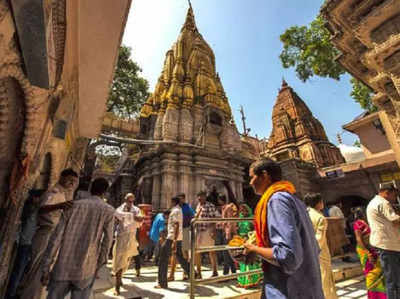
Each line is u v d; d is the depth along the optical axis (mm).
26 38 1824
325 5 5164
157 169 13383
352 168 14242
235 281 5184
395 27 4383
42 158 3389
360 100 12578
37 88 2377
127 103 18109
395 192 4008
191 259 3326
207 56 20312
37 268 3195
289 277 1529
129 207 5449
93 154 13633
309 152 23578
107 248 2902
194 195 12992
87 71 5410
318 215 4102
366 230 4465
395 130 5422
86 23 4109
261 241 1752
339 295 4953
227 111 18484
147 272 6648
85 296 2629
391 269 3564
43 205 3152
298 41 13328
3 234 2316
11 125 2447
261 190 2021
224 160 14930
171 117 14805
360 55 5547
